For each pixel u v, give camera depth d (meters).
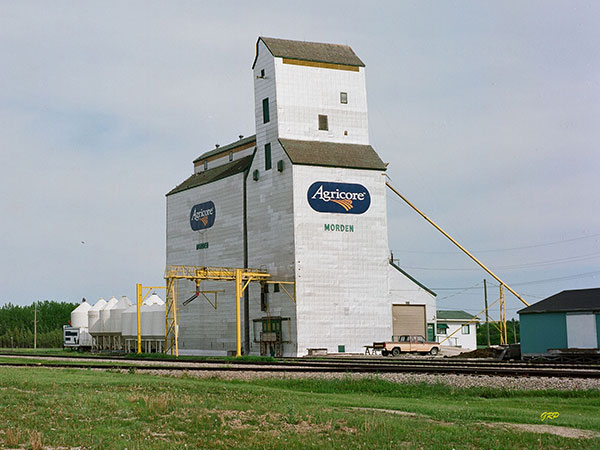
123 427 22.50
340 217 87.50
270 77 90.62
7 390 31.14
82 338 123.69
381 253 89.19
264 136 91.25
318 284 85.50
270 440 20.67
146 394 30.41
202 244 102.00
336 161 88.12
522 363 55.50
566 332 61.38
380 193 90.12
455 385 35.44
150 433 21.64
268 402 28.42
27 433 20.81
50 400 27.56
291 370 44.97
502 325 104.00
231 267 95.75
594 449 19.95
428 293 98.38
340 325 86.06
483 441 20.70
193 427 22.41
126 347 109.94
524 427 23.11
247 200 93.19
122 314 110.81
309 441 20.56
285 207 86.62
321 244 86.19
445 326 120.06
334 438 21.00
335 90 92.38
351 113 92.88
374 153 92.19
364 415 24.58
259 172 91.44
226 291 95.94
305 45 93.50
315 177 86.81
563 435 21.84
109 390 32.25
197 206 103.50
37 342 180.12
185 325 102.25
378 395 33.47
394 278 96.50
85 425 22.52
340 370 43.81
